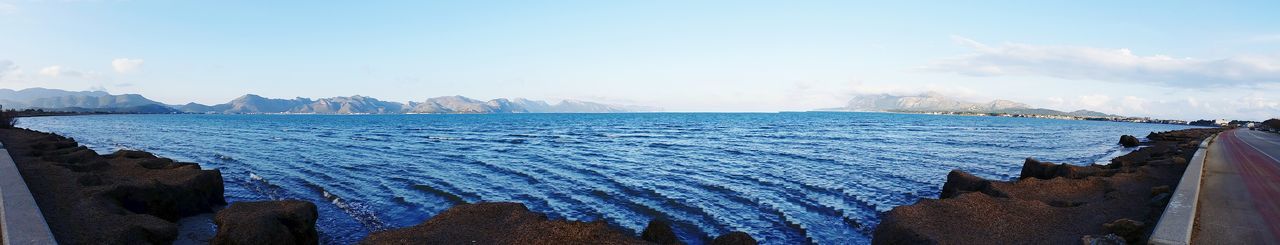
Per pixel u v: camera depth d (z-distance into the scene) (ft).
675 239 34.19
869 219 50.42
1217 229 30.58
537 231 32.42
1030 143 171.83
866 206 56.85
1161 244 25.76
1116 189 46.75
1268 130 226.38
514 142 160.04
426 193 65.87
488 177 79.51
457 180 76.33
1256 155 82.99
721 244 31.71
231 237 33.14
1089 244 26.66
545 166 93.30
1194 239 28.58
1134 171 59.72
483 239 32.09
